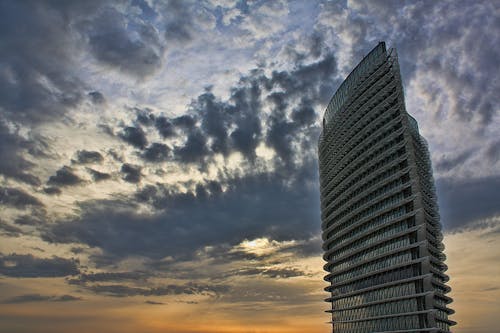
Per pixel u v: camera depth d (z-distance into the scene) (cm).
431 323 8356
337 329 12050
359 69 12144
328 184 13350
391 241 9625
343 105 12606
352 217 11500
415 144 11256
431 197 11081
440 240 10288
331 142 13438
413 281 8838
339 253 12275
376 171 10431
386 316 9406
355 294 10875
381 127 10475
